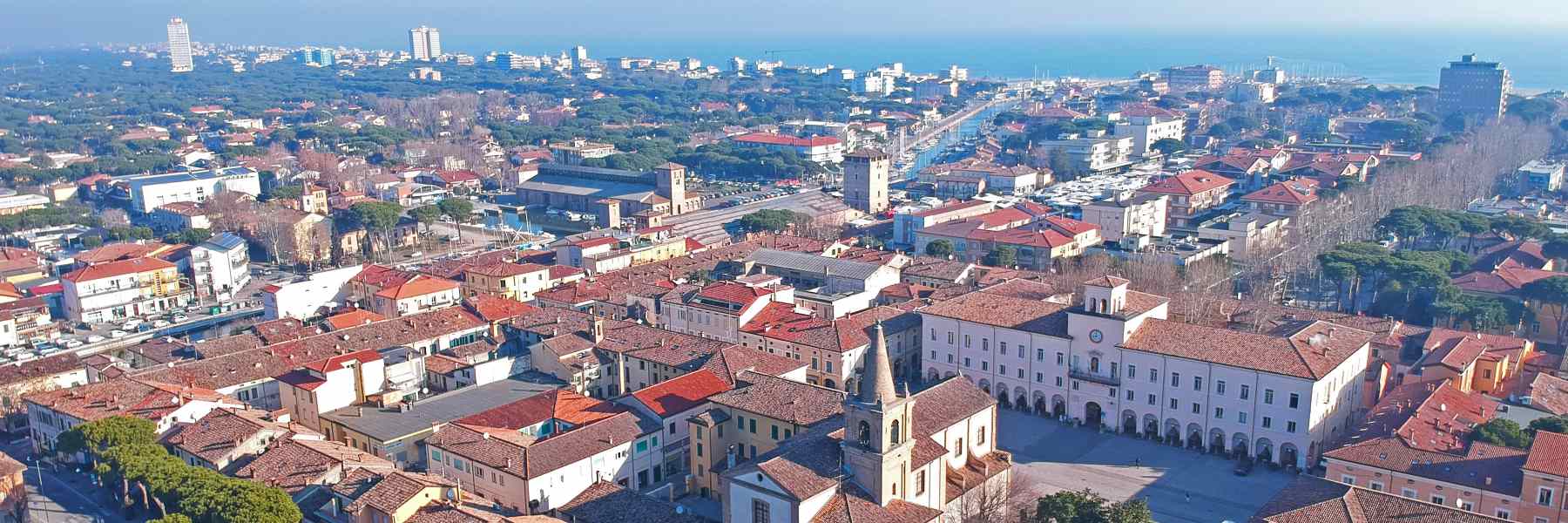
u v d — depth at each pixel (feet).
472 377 625.00
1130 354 589.32
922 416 457.68
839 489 392.06
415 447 546.26
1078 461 563.07
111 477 488.44
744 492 398.01
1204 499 513.04
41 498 512.63
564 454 485.15
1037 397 634.02
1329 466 480.64
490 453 486.38
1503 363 603.67
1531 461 424.46
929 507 414.62
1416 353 653.71
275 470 474.90
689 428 527.81
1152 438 591.78
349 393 595.06
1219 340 570.05
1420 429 483.10
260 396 629.92
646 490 520.42
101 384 590.14
